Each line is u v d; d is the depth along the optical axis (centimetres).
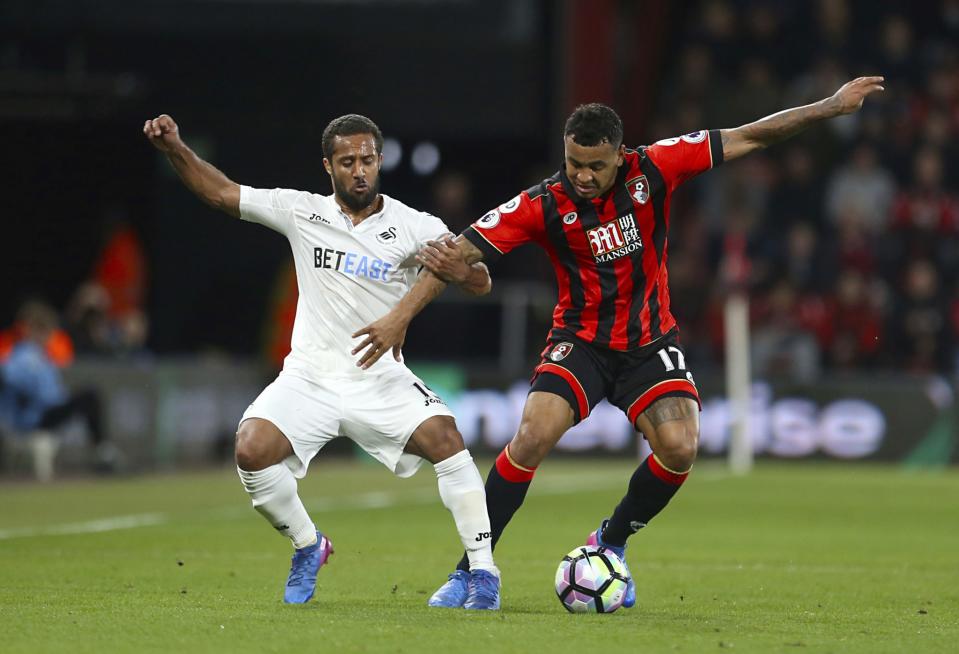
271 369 7000
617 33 7619
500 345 7138
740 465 6206
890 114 7500
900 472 6175
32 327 5622
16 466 5719
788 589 2684
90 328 6253
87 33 7231
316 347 2309
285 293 7056
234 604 2311
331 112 7369
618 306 2338
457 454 2284
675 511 4434
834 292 6950
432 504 4644
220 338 7869
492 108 7362
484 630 2017
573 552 2314
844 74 7550
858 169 7294
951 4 8056
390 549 3325
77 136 7769
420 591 2556
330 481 5678
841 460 6481
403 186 7962
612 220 2306
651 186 2312
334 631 1989
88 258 7944
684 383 2333
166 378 6122
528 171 7888
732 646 1927
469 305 7125
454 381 6712
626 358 2350
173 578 2703
